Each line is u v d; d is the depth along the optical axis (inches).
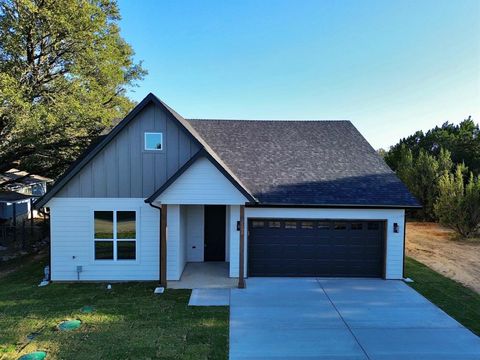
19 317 347.6
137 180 476.1
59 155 733.9
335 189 509.0
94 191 472.7
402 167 1218.0
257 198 482.3
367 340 303.9
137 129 474.9
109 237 476.7
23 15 581.0
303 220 494.0
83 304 385.1
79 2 629.9
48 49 669.9
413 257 621.0
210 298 405.1
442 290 440.1
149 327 324.8
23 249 698.2
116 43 781.9
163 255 446.9
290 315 357.1
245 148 608.7
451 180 864.3
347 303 393.1
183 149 479.2
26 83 638.5
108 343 292.8
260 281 473.4
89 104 649.0
